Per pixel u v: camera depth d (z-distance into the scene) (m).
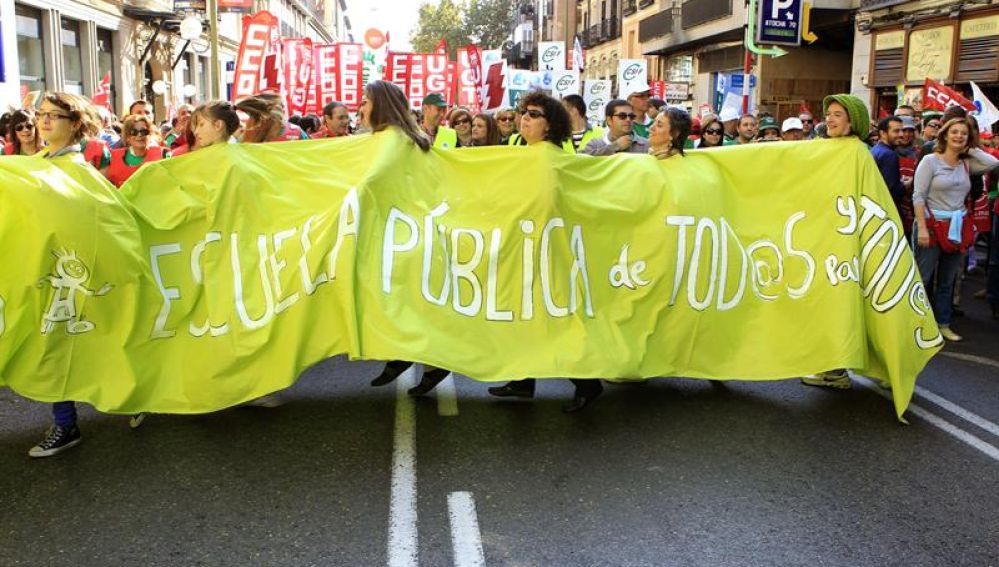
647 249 4.73
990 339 6.79
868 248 4.81
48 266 3.98
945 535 3.38
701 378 4.77
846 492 3.76
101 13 21.47
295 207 4.54
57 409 4.15
